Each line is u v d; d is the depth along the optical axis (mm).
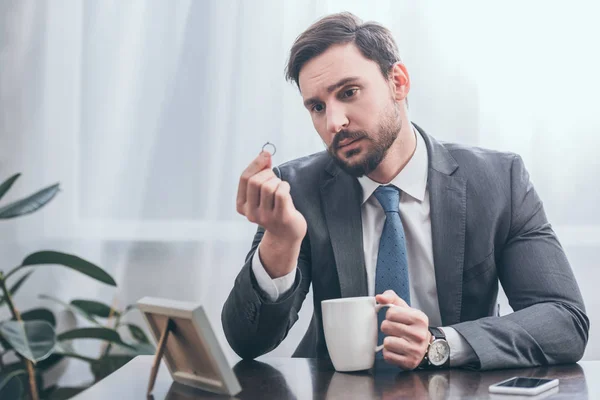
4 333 1746
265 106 2119
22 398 1975
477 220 1366
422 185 1398
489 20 2057
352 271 1354
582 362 1152
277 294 1168
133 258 2143
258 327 1171
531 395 860
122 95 2166
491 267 1363
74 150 2164
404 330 1045
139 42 2166
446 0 2066
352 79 1280
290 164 1513
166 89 2152
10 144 2170
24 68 2180
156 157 2150
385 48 1327
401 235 1332
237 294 1185
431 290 1378
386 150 1329
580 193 2027
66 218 2154
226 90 2131
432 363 1062
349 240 1369
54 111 2168
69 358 2146
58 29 2180
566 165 2031
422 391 901
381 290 1308
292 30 2125
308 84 1299
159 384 969
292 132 2115
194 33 2152
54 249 2156
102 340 2154
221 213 2121
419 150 1415
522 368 1081
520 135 2043
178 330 886
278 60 2123
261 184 1082
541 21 2039
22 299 2166
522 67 2041
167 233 2139
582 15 2025
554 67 2035
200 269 2123
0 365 2051
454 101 2057
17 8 2188
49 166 2162
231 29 2139
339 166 1335
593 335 2029
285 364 1144
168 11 2162
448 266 1349
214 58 2139
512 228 1369
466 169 1403
